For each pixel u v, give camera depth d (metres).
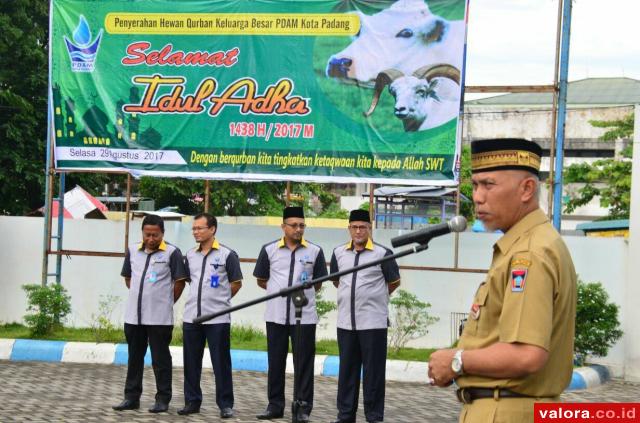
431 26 13.55
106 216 20.09
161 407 9.73
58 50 14.52
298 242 9.80
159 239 9.89
